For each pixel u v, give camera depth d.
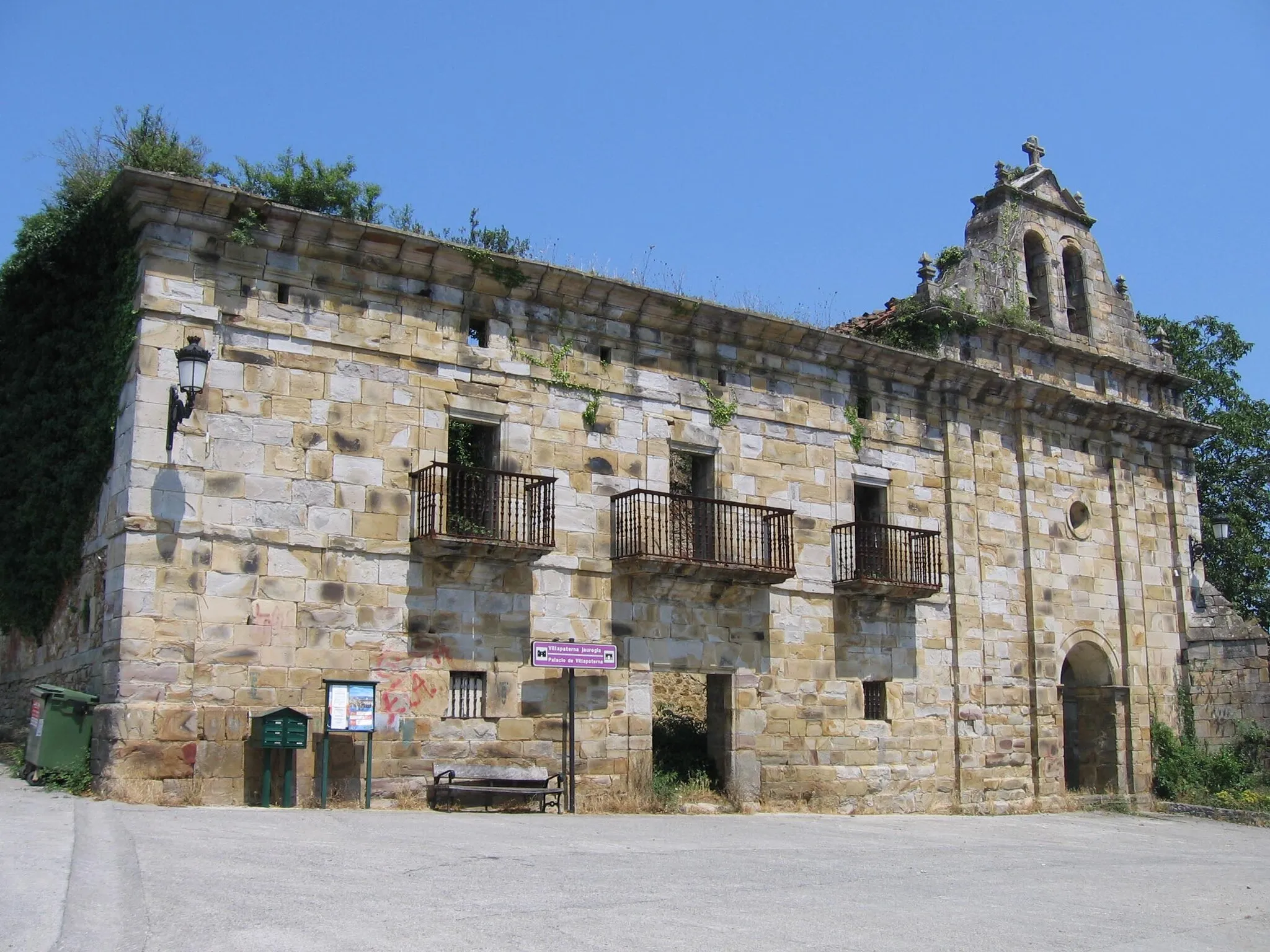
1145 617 30.11
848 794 23.98
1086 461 29.88
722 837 17.53
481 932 9.51
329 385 19.47
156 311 18.12
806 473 24.70
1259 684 29.16
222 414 18.45
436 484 19.75
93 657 18.22
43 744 17.17
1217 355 41.97
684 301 23.14
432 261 20.70
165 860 11.67
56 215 20.92
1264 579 39.34
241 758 17.75
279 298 19.31
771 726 23.22
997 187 30.27
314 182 31.00
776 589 23.75
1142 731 29.33
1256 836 24.52
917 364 26.62
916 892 13.23
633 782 21.44
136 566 17.38
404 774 19.14
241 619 18.09
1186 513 31.67
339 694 18.06
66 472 19.84
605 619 21.66
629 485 22.38
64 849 11.84
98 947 8.40
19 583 21.44
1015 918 11.95
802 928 10.52
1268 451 40.41
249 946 8.63
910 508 26.20
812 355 25.23
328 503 19.14
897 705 25.05
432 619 19.81
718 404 23.78
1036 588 27.86
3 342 22.58
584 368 22.28
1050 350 29.42
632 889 11.90
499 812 19.36
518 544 19.98
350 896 10.55
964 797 25.61
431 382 20.48
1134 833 23.84
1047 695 27.53
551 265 21.62
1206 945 11.20
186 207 18.58
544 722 20.66
